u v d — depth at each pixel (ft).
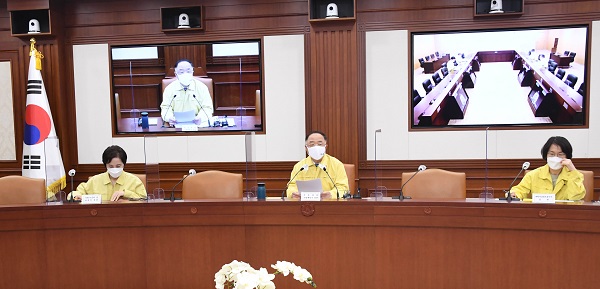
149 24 15.35
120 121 15.66
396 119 14.70
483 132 14.37
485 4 14.20
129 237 8.21
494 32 14.06
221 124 15.44
